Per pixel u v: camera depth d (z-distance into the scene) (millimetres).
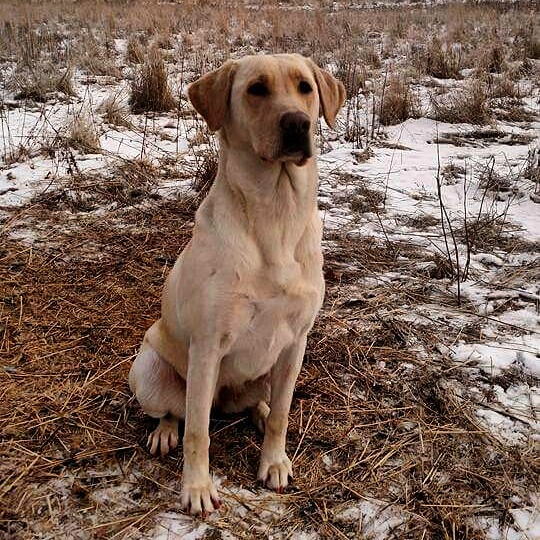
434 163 2928
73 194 2432
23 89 3691
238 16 6531
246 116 1068
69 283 1837
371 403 1397
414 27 6000
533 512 1108
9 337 1567
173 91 3895
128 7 7527
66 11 7043
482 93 3643
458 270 1856
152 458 1221
